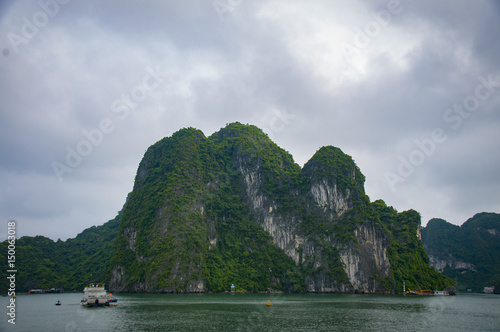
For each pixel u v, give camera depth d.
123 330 69.06
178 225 180.88
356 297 157.62
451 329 73.62
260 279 195.75
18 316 89.31
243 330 69.06
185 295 156.25
